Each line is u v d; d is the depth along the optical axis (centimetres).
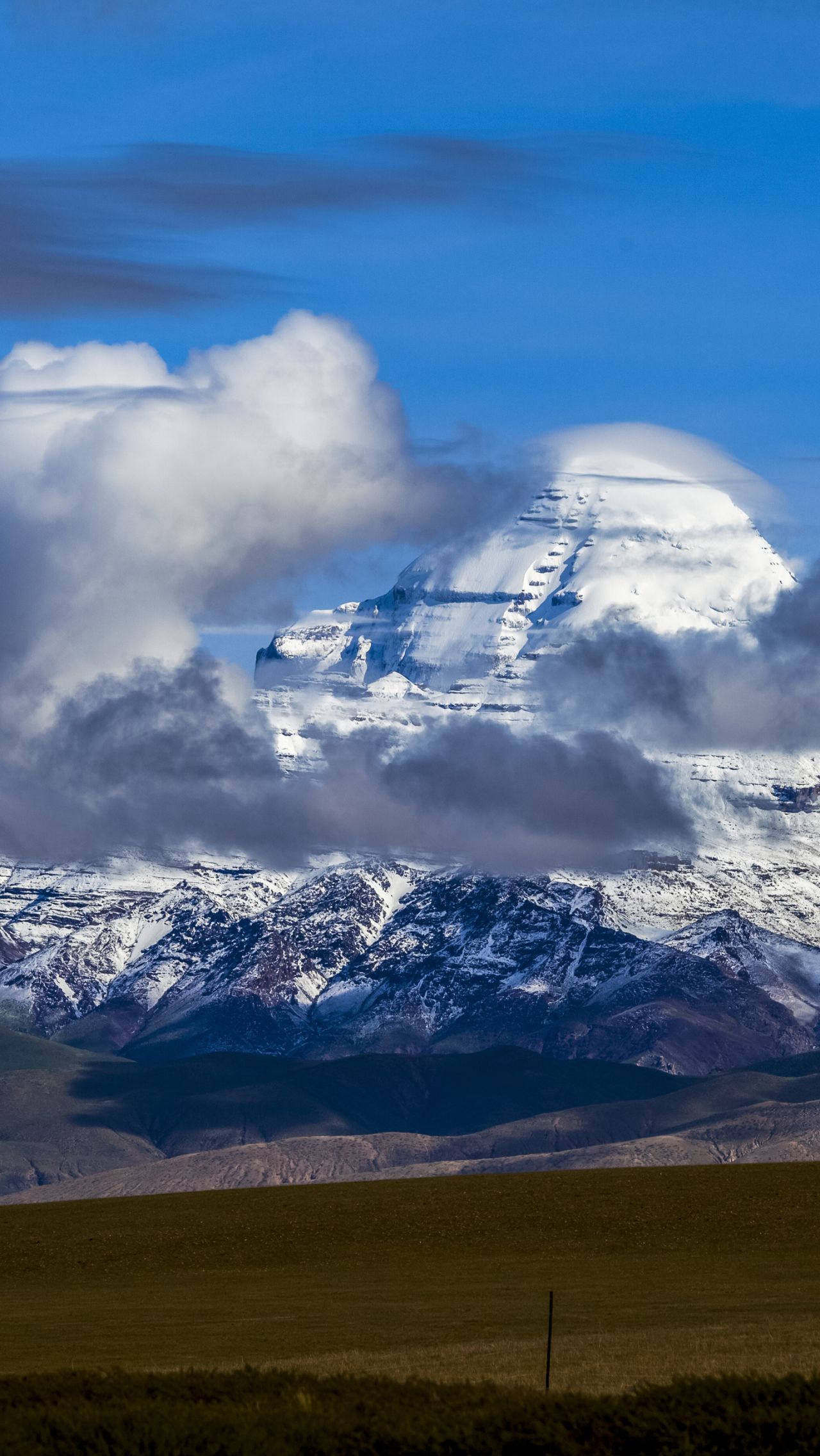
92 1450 12769
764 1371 19450
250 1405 13762
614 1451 12975
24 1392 14475
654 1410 13300
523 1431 13200
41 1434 12975
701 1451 12794
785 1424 12888
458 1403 13738
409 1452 12900
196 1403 13788
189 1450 12719
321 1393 14250
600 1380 19412
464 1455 12912
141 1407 13512
